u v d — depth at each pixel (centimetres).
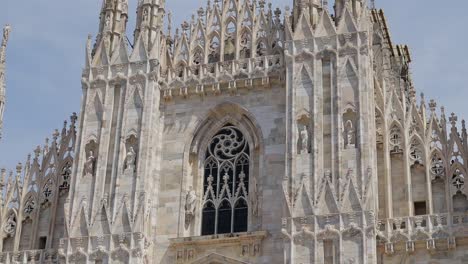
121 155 5291
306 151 5003
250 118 5369
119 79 5547
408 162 5028
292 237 4762
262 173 5175
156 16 5759
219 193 5288
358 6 5362
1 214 5506
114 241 5038
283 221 4812
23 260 5278
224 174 5331
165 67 5675
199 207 5266
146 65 5531
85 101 5531
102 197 5200
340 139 4962
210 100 5500
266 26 5638
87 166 5334
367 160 4859
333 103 5088
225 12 5791
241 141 5388
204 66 5600
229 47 5703
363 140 4916
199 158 5397
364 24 5259
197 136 5447
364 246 4622
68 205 5209
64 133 5678
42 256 5259
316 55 5253
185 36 5772
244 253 4972
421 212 4953
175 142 5438
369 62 5241
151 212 5206
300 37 5328
